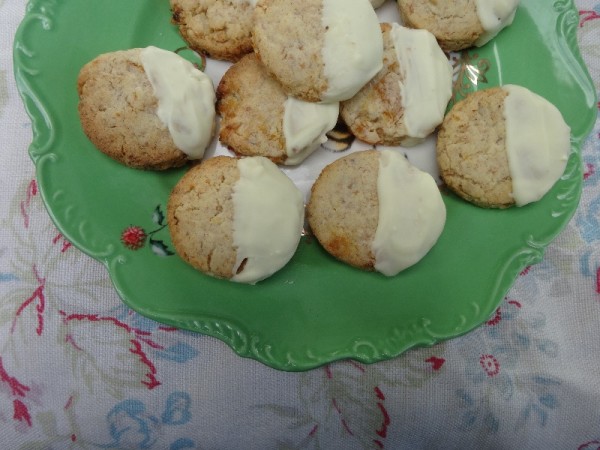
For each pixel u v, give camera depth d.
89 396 0.20
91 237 0.18
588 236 0.20
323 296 0.18
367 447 0.20
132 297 0.18
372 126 0.19
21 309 0.20
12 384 0.20
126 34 0.20
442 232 0.19
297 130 0.18
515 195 0.18
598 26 0.21
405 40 0.19
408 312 0.18
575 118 0.19
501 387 0.19
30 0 0.19
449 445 0.20
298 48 0.18
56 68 0.19
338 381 0.19
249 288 0.18
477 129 0.19
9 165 0.20
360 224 0.18
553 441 0.19
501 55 0.20
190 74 0.19
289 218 0.18
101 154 0.19
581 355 0.20
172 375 0.20
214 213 0.17
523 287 0.20
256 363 0.19
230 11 0.19
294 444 0.20
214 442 0.20
